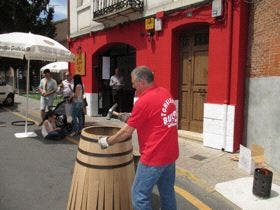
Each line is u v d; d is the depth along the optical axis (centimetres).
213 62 817
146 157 383
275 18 661
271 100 669
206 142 830
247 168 644
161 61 976
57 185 588
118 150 406
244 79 786
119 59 1362
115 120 1255
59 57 967
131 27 1107
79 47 1450
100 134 459
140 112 377
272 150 662
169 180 408
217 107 806
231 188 571
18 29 2756
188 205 519
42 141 914
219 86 803
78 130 993
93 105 1368
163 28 960
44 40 935
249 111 769
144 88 392
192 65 923
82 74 1426
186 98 945
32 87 2950
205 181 607
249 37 774
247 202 520
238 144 791
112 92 1292
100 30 1279
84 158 406
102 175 401
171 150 391
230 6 769
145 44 1041
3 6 2639
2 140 918
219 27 800
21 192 555
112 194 406
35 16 2836
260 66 723
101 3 1255
